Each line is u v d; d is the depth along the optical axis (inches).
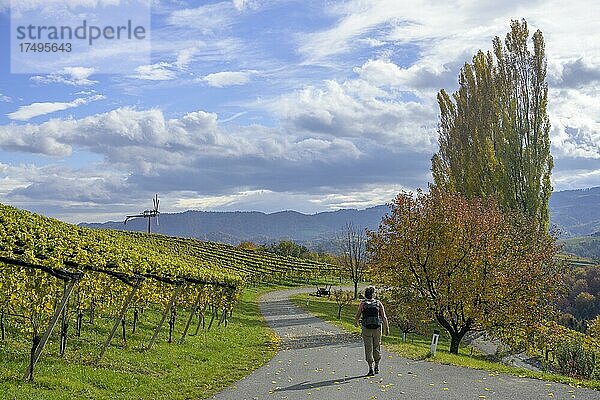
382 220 1091.3
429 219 1019.3
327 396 435.8
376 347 542.0
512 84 1489.9
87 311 775.1
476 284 960.9
